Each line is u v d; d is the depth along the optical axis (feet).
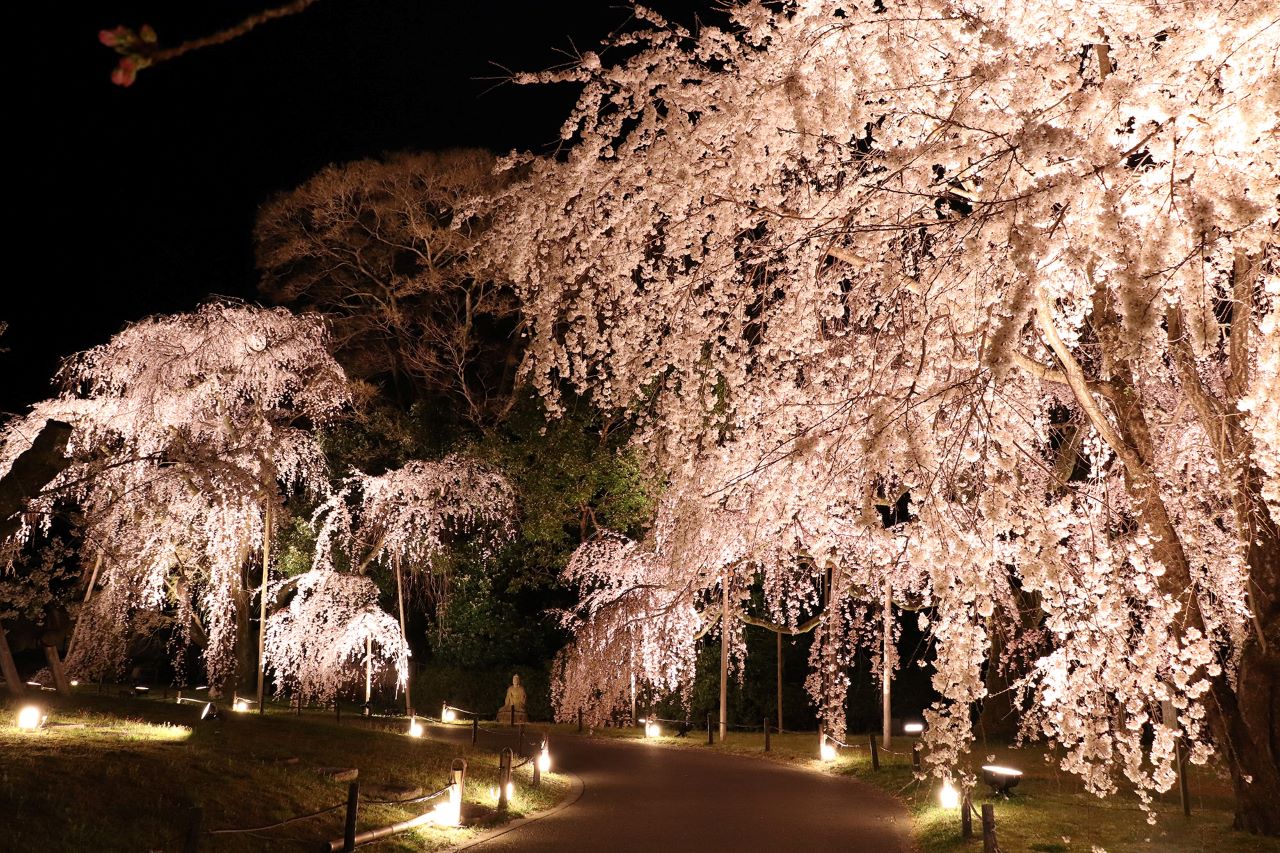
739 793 44.65
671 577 27.78
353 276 95.35
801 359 24.97
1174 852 29.32
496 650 84.74
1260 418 16.99
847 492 23.72
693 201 23.44
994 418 20.38
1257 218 15.78
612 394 26.43
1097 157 16.17
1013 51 17.98
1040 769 48.19
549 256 25.50
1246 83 15.75
